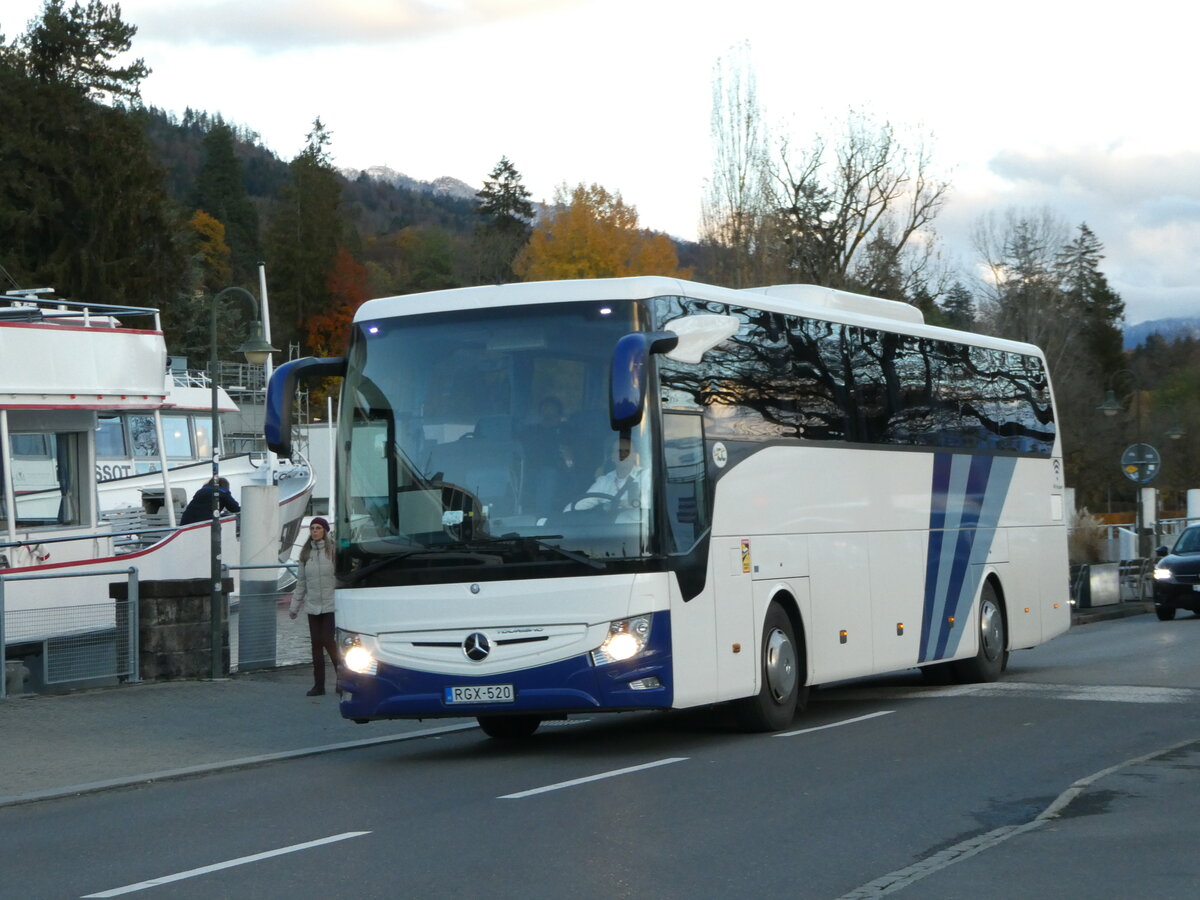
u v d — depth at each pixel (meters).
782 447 15.10
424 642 12.84
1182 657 22.44
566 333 13.05
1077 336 77.81
